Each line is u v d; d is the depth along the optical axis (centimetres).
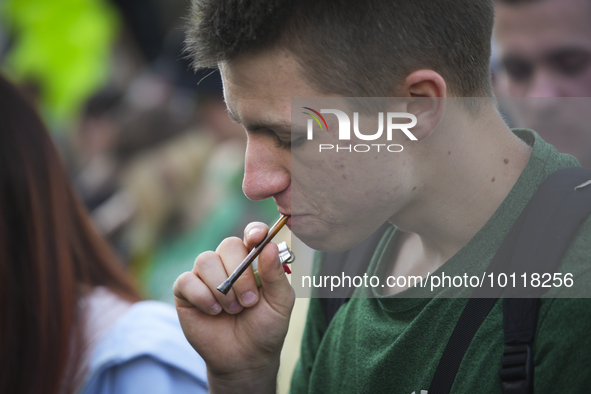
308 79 135
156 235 441
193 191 444
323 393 170
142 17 636
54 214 223
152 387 203
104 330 215
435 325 146
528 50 262
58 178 231
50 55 604
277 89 136
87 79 612
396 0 138
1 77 228
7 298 210
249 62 137
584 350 124
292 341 217
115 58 655
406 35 138
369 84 137
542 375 125
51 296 214
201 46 145
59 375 208
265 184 145
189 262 417
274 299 164
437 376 139
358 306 168
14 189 216
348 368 162
